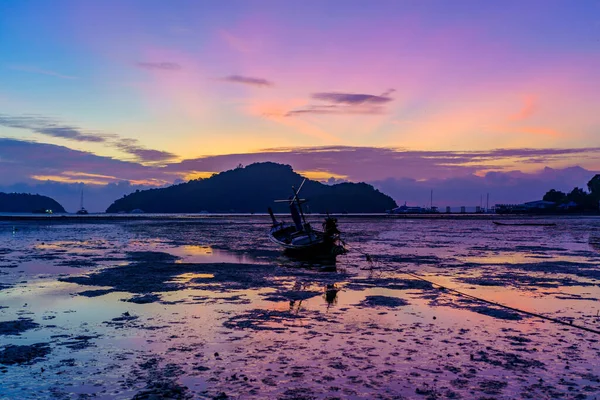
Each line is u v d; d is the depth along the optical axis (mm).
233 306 18156
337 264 31641
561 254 38469
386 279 25047
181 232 69625
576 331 14695
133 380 10570
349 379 10609
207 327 14977
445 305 18438
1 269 28250
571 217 166875
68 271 27547
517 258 35281
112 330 14641
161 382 10445
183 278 25078
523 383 10406
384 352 12484
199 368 11297
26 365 11547
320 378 10664
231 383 10375
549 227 90688
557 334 14336
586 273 27375
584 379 10664
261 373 10977
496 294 20844
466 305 18453
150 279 24641
